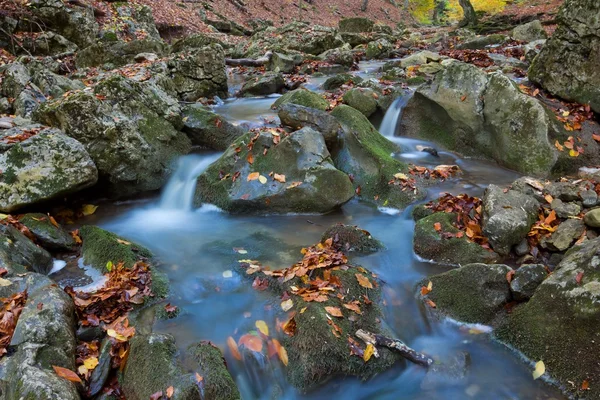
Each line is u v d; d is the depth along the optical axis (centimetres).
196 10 2367
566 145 611
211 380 302
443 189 589
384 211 564
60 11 1469
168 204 625
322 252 441
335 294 378
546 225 445
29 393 268
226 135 718
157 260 474
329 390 327
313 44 1648
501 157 656
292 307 373
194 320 383
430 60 1190
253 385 336
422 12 4741
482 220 452
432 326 387
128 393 304
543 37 1562
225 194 579
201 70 1003
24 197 509
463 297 386
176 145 687
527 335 345
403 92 820
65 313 345
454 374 340
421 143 745
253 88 1074
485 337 367
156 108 682
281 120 650
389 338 350
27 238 461
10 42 1348
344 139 633
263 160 584
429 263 454
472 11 2583
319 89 1056
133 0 2027
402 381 337
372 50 1536
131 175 613
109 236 491
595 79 664
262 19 2808
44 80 816
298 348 334
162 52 1365
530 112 627
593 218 413
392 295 411
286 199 552
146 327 369
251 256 471
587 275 337
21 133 564
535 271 371
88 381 312
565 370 315
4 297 369
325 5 3781
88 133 597
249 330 364
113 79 650
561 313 334
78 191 558
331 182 552
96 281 435
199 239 521
